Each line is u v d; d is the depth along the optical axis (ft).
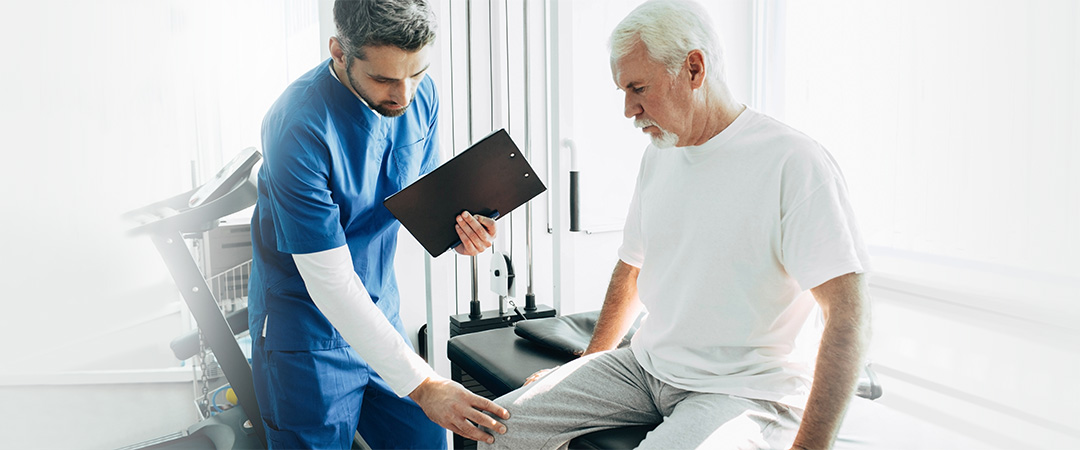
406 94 3.93
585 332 6.51
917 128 7.14
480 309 7.89
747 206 3.87
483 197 4.70
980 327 6.61
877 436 3.87
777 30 8.81
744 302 3.95
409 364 4.24
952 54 6.75
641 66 3.83
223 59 8.75
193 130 8.92
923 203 7.14
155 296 9.48
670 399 4.19
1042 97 6.04
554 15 7.02
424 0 3.74
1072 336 5.90
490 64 7.70
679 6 3.85
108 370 9.13
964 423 6.59
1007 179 6.36
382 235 5.02
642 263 4.68
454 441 6.22
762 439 3.63
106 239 9.27
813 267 3.57
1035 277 6.18
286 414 4.69
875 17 7.52
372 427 5.29
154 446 6.09
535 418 4.20
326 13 6.68
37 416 7.99
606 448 4.14
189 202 5.20
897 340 7.42
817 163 3.71
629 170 8.62
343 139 4.35
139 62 8.81
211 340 5.20
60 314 9.14
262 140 4.39
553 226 7.42
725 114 4.05
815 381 3.51
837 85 8.05
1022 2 6.14
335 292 4.13
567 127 7.21
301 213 4.04
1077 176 5.83
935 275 7.04
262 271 4.67
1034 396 6.18
